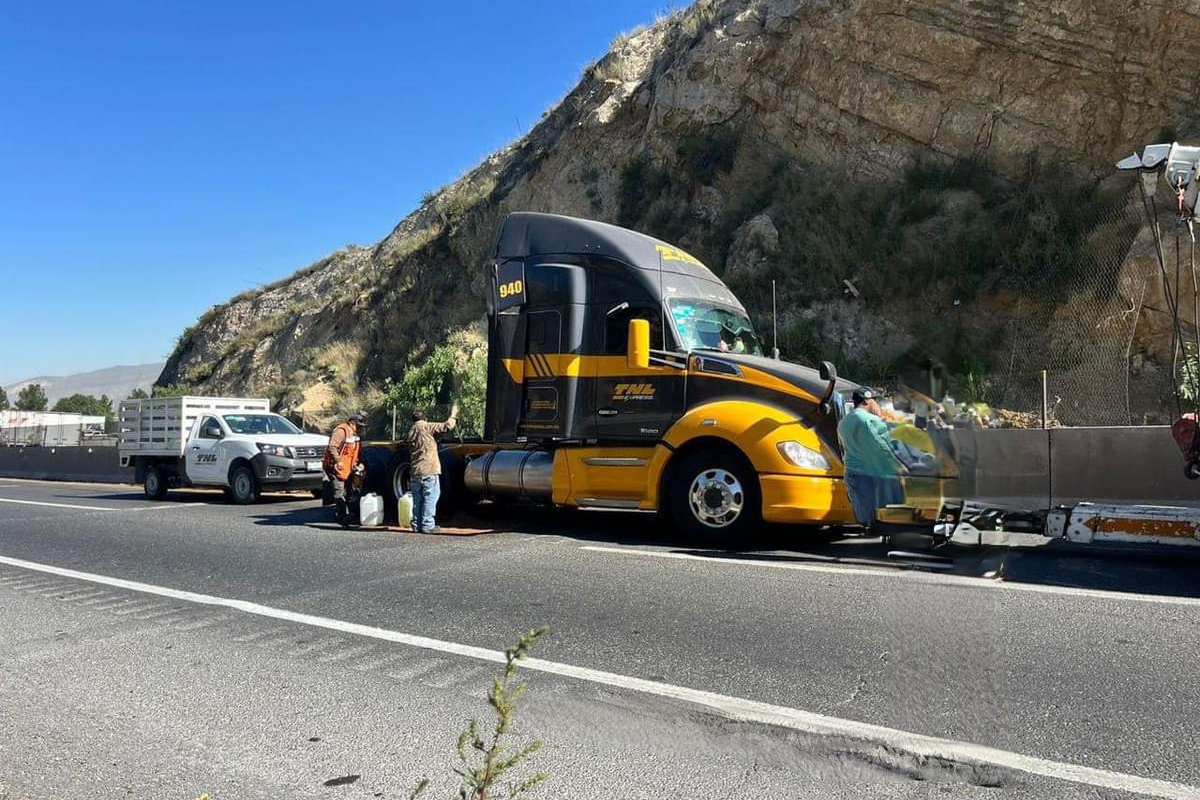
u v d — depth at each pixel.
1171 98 16.17
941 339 15.84
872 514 8.05
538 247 10.42
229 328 39.97
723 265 19.81
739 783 3.79
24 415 48.00
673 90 22.58
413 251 28.95
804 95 20.34
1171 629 5.80
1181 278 13.90
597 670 5.27
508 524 11.47
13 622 6.86
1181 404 9.78
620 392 9.75
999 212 17.02
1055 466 10.41
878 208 18.52
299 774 4.04
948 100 18.20
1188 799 3.52
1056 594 6.83
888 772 3.85
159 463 17.84
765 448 8.70
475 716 4.64
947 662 5.21
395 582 7.87
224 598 7.49
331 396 26.80
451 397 21.14
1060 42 16.94
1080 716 4.38
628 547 9.34
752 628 6.01
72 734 4.59
